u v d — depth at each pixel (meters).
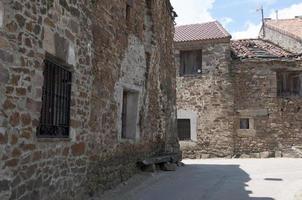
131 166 8.82
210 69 18.11
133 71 9.02
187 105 18.27
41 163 4.78
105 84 7.30
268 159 16.09
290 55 17.75
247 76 17.92
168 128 12.35
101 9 7.09
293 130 17.42
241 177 9.87
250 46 19.75
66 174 5.54
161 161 10.42
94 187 6.66
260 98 17.73
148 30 10.27
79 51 6.06
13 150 4.16
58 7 5.29
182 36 18.92
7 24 4.07
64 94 5.65
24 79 4.39
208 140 17.83
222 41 18.02
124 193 7.14
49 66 5.26
